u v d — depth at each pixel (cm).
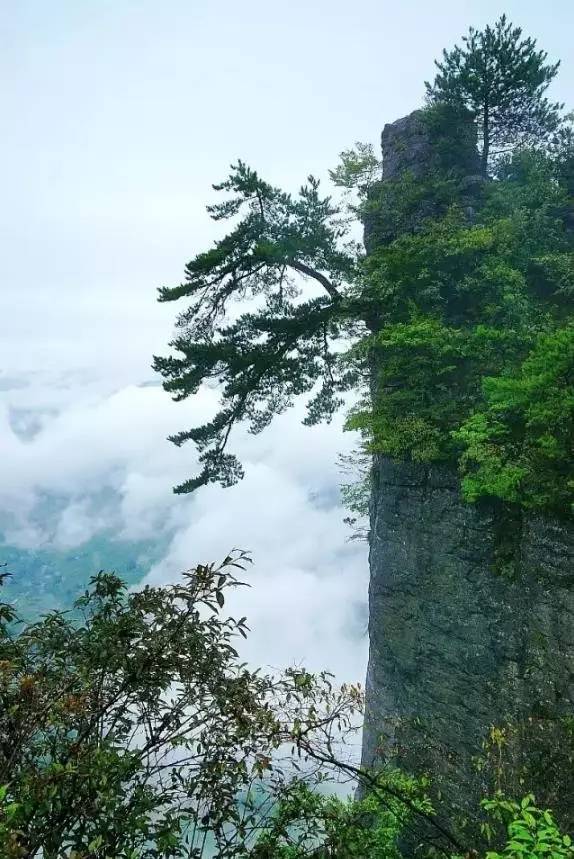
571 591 1175
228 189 1806
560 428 1212
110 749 360
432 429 1490
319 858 401
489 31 1964
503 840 1200
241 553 409
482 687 1365
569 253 1775
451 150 2053
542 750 1186
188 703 388
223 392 1934
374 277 1659
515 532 1338
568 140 2184
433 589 1519
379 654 1728
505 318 1590
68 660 407
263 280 1920
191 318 1911
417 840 906
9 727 352
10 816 281
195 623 394
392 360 1580
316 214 1839
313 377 1959
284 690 407
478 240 1566
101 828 341
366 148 1822
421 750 1491
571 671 1163
